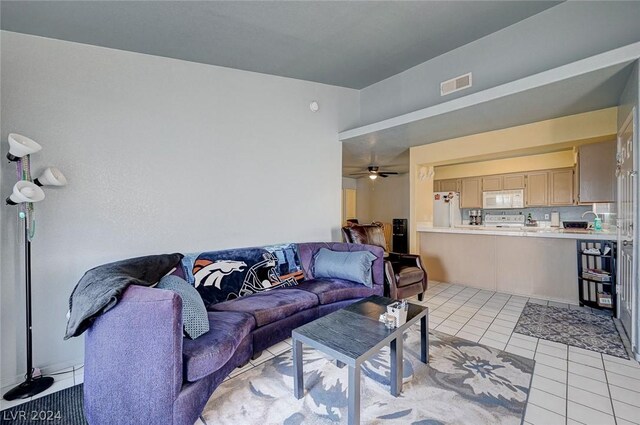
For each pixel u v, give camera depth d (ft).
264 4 7.14
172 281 6.37
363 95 13.73
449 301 12.09
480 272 14.10
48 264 6.85
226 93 9.85
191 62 9.08
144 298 4.66
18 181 6.17
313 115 12.34
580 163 11.91
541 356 7.44
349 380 4.82
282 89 11.35
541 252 12.40
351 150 15.93
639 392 5.95
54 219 6.91
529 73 8.86
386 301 7.72
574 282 11.61
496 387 6.12
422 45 10.04
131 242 7.98
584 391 5.99
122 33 7.31
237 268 9.02
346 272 10.02
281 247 10.50
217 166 9.62
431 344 8.13
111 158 7.68
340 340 5.41
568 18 8.18
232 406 5.61
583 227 16.02
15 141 5.67
